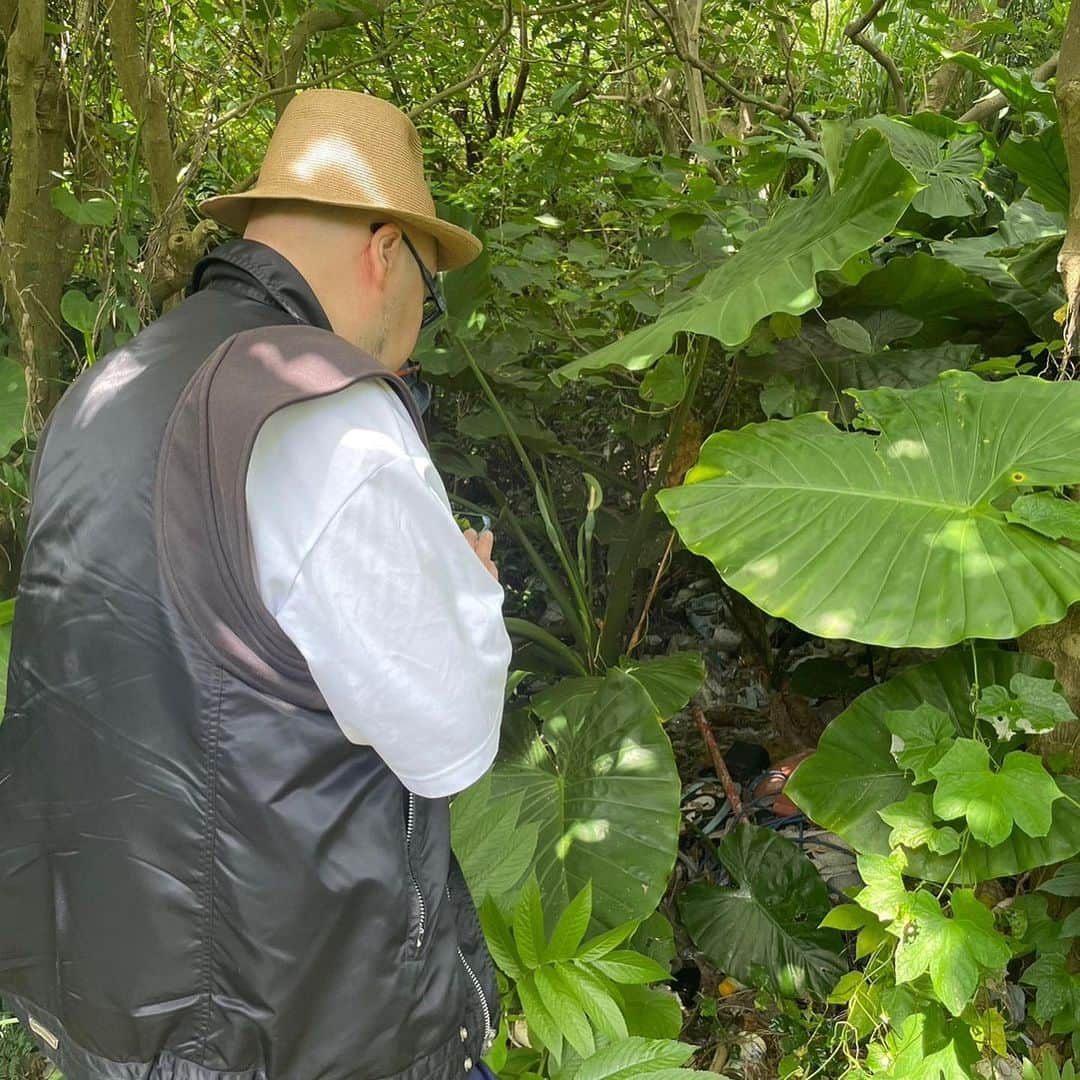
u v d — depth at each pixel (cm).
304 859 98
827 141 195
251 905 98
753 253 203
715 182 265
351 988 102
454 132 427
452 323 240
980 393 188
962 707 183
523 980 146
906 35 366
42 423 222
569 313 276
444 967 110
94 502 100
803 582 168
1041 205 275
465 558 103
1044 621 154
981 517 169
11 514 209
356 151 117
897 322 239
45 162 223
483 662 102
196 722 97
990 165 304
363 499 95
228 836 98
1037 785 155
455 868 121
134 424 100
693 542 179
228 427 96
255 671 97
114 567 98
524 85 399
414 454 102
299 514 95
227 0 258
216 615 96
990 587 160
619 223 301
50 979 109
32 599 104
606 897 176
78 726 100
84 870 101
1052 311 231
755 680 299
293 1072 103
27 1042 173
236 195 118
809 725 276
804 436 190
